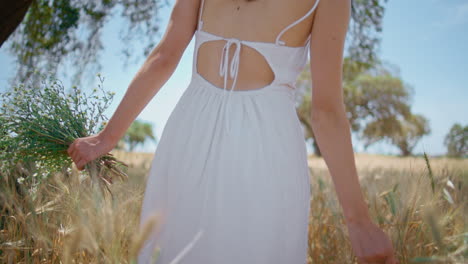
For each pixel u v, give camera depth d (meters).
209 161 1.13
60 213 1.57
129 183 1.64
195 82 1.27
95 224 1.07
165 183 1.22
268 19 1.18
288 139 1.16
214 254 1.08
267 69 1.18
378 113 27.92
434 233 1.23
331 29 1.13
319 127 1.11
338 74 1.12
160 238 1.15
